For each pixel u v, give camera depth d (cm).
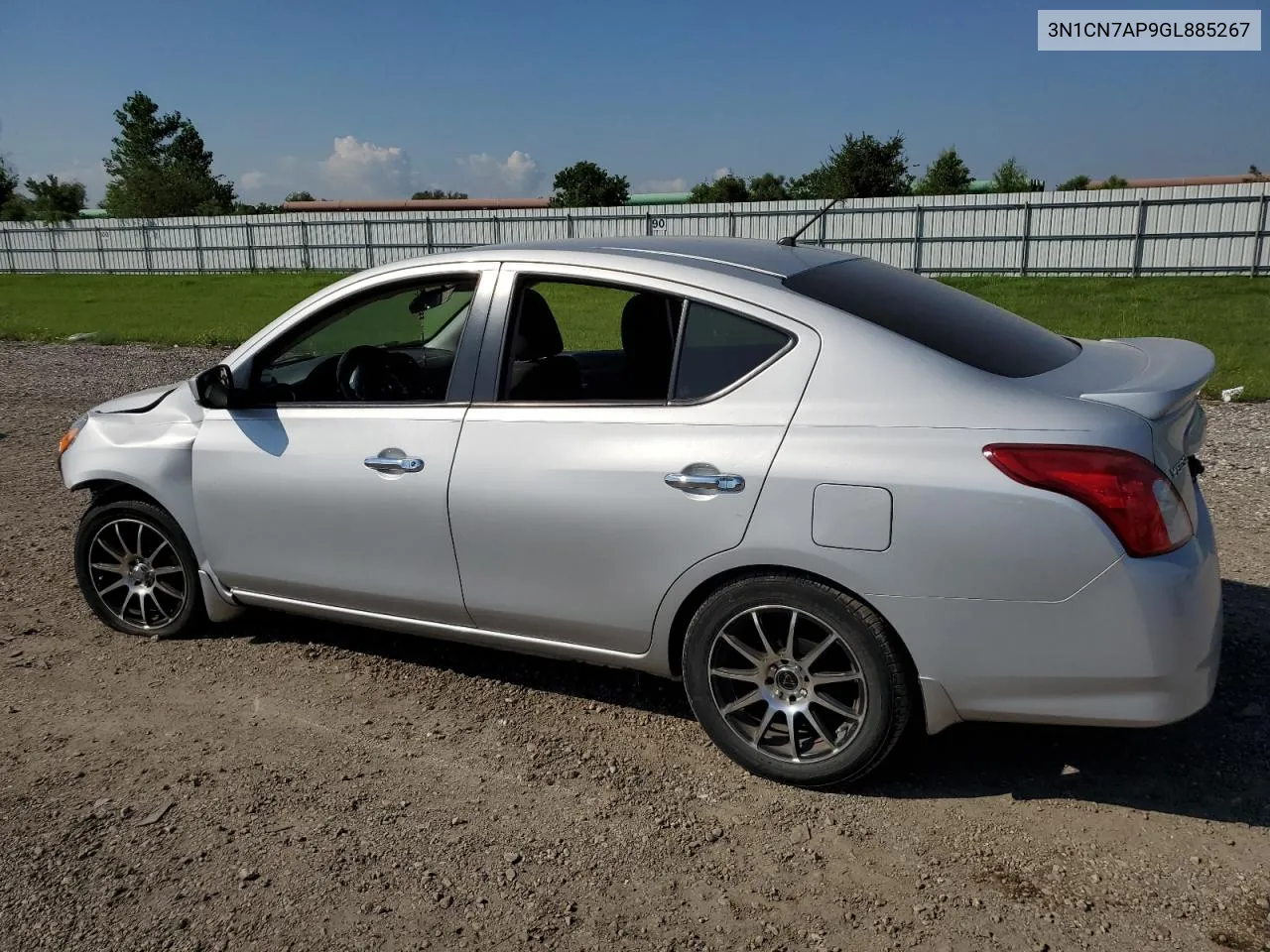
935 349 291
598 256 338
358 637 437
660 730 354
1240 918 248
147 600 438
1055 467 263
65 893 269
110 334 1745
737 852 283
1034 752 330
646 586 316
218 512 397
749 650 311
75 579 512
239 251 3822
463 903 263
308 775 327
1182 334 1514
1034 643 271
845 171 3956
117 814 306
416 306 367
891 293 332
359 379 376
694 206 3189
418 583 359
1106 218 2722
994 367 292
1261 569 482
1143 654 265
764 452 292
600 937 250
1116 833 285
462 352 349
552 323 339
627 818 300
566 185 5853
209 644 431
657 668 330
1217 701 356
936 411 279
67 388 1184
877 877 270
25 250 4203
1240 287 2327
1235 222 2597
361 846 288
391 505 355
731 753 321
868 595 283
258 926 255
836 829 292
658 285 321
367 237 3600
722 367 307
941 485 271
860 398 287
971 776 317
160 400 429
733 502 295
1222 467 688
